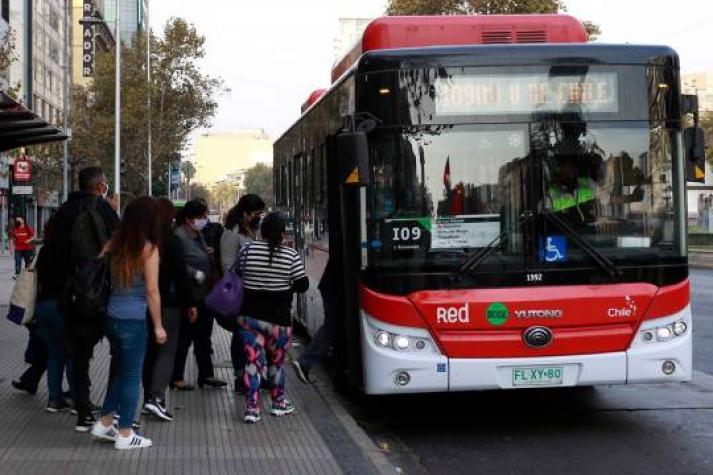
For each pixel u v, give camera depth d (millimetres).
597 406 9289
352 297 7934
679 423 8453
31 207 58062
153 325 7141
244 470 6328
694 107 7957
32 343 8758
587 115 7723
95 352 11570
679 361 7633
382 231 7609
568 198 7625
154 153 54500
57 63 68875
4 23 38156
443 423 8664
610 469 6910
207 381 9570
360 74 7738
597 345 7500
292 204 13539
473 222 7605
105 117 54094
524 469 6957
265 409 8484
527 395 9938
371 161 7668
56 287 7859
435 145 7656
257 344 7938
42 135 13359
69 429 7469
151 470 6289
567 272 7566
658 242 7680
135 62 53656
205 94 54438
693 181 7828
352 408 9359
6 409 8219
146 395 8102
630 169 7703
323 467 6434
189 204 8836
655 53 7820
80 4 93500
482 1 34844
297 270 7980
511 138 7676
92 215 7102
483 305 7441
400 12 35281
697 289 23578
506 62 7711
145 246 6645
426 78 7695
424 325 7480
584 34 8750
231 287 7750
